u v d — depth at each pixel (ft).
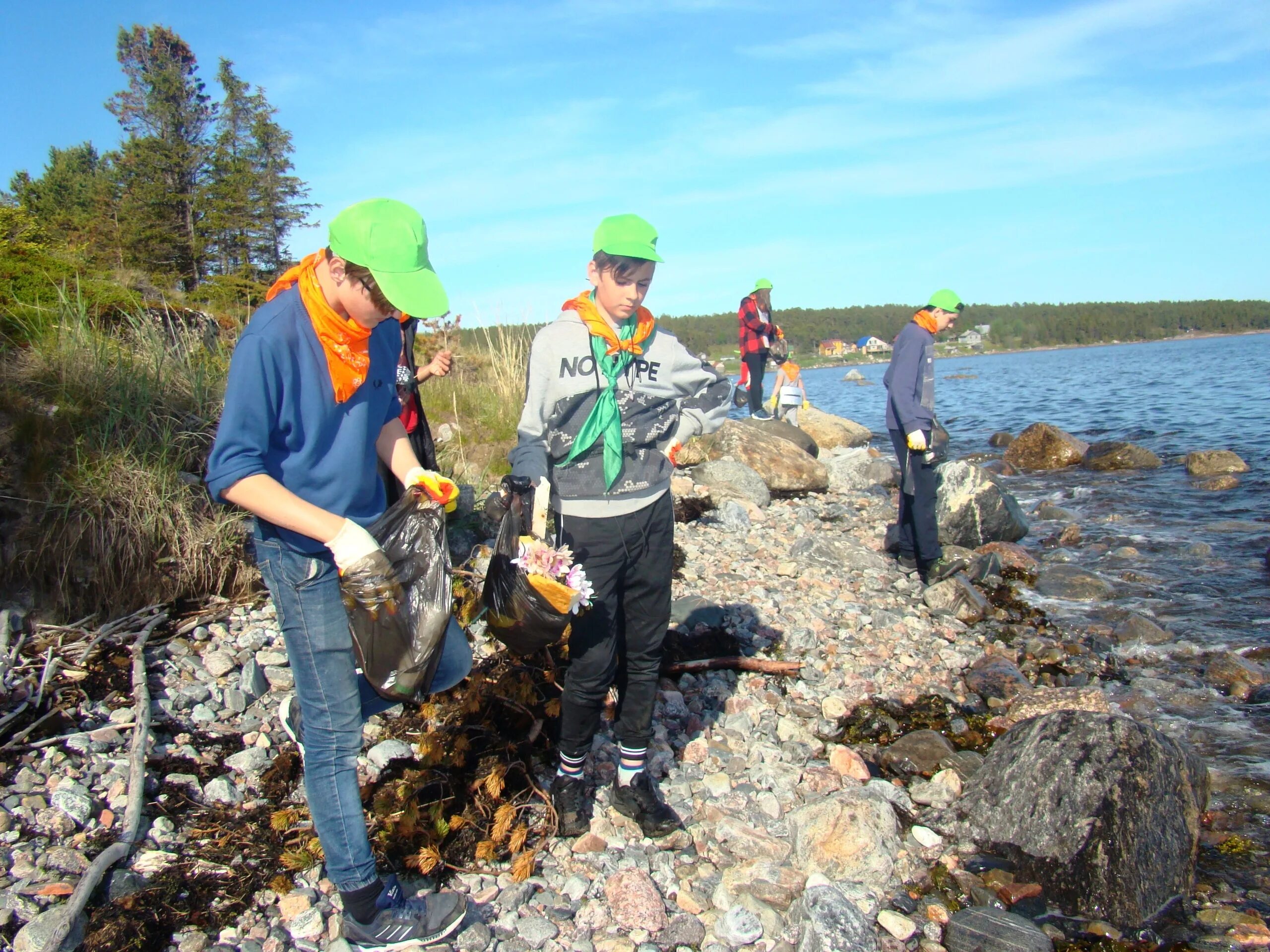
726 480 28.43
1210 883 10.39
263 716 12.45
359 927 8.11
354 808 7.97
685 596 17.95
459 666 8.85
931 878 10.42
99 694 12.32
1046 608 20.08
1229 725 14.28
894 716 14.42
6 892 8.66
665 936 9.18
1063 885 10.12
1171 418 59.31
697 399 10.48
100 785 10.48
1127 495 33.19
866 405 99.71
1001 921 9.43
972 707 14.83
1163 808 10.61
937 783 12.05
